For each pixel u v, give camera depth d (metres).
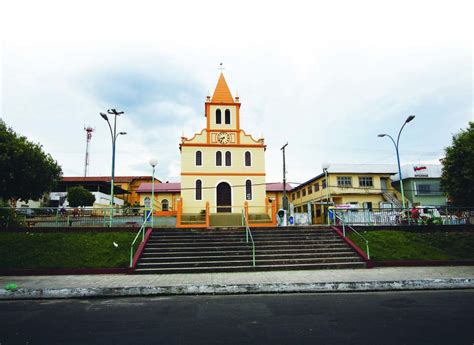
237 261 13.05
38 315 6.80
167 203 39.22
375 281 9.48
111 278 11.04
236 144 26.75
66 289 8.78
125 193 48.59
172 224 21.58
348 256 13.96
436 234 16.81
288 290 9.18
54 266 12.37
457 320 6.13
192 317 6.51
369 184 36.28
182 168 25.95
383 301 7.87
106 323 6.14
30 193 19.98
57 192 40.25
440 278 10.08
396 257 14.12
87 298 8.59
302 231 16.66
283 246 14.66
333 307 7.27
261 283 9.42
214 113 27.39
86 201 33.34
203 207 25.42
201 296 8.71
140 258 13.16
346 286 9.30
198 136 26.83
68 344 4.97
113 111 21.72
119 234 15.38
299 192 46.09
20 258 12.80
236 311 6.98
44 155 20.94
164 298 8.48
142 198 39.50
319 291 9.21
